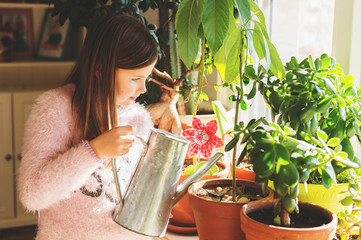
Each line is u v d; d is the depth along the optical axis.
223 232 1.09
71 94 1.04
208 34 1.01
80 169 0.91
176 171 0.94
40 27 3.09
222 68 1.35
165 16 1.64
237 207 1.06
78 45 2.96
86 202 1.03
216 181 1.26
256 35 1.12
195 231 1.29
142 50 0.97
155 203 0.93
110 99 0.98
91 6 1.54
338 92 1.07
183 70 1.72
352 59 1.34
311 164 0.94
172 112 1.48
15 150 2.77
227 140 1.57
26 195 0.93
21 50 3.06
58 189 0.92
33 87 2.97
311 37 1.60
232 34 1.12
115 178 0.95
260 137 0.94
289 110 1.05
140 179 0.93
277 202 0.99
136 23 1.00
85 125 1.01
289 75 1.14
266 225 0.92
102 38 0.98
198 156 1.40
